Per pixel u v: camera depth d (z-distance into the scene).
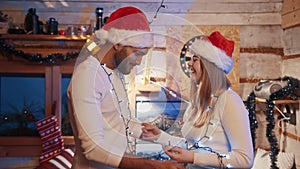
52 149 2.64
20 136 2.72
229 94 1.74
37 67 2.69
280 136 2.69
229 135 1.69
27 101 3.02
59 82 2.69
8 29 2.60
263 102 2.59
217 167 1.62
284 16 2.70
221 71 1.74
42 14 2.76
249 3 2.77
